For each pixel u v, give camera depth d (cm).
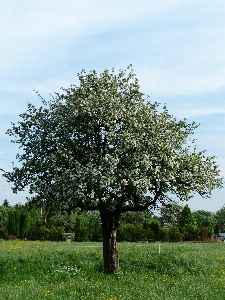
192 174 1972
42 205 2083
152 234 6188
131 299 1473
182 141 2003
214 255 3000
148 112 1975
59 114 2031
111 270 2059
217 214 12225
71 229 7631
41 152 1994
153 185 1945
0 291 1580
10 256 2552
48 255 2611
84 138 1988
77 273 2058
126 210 2055
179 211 2234
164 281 1911
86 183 1762
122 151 1886
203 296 1570
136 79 2112
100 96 1953
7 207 10262
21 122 2098
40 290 1588
